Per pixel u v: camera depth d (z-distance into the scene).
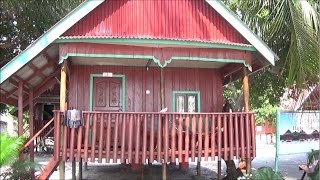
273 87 17.50
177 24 11.45
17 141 9.84
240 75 13.55
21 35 17.17
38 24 16.50
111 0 11.23
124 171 15.59
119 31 11.13
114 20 11.17
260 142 35.00
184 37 11.43
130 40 10.54
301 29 11.75
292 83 12.68
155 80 13.34
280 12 12.55
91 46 10.63
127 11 11.29
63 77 10.58
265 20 13.48
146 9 11.38
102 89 13.11
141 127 10.77
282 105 25.36
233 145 10.98
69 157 10.20
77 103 12.89
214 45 11.02
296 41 11.78
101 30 11.04
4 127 42.97
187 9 11.57
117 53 10.73
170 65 13.30
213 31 11.57
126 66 13.24
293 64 11.97
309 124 11.52
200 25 11.55
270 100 18.39
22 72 11.02
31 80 12.65
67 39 10.35
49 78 13.54
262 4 13.41
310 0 12.41
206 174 15.36
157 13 11.41
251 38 11.27
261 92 18.19
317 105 13.24
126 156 10.47
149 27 11.30
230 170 12.41
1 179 10.47
